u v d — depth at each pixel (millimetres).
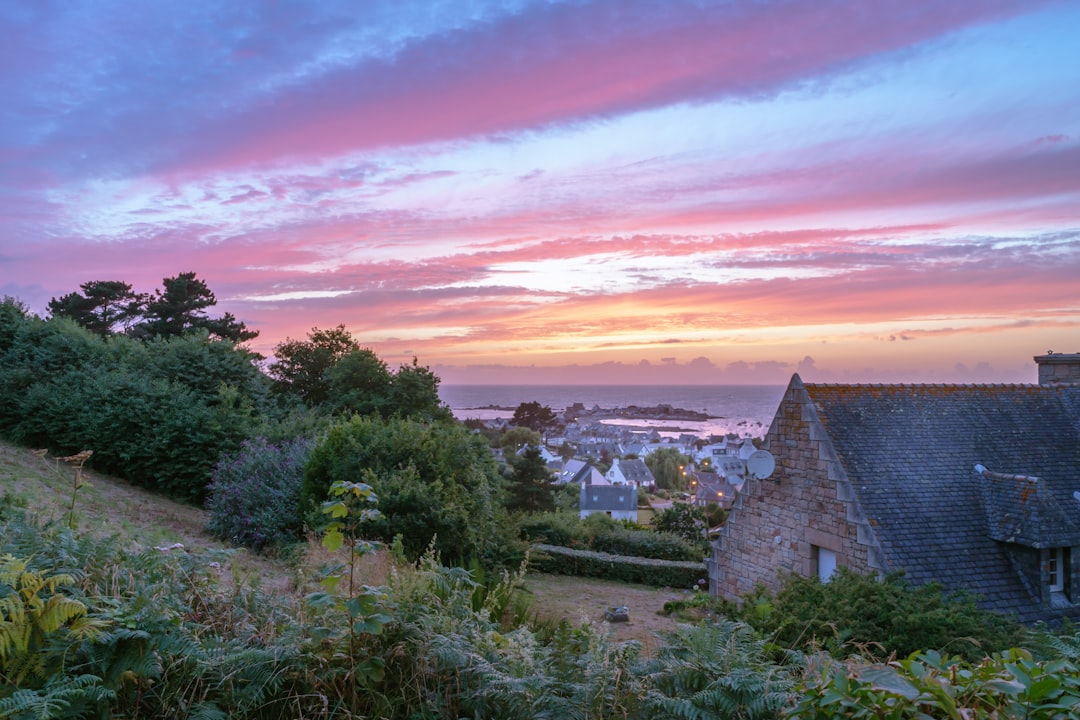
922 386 14484
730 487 79188
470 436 16562
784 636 8414
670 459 116312
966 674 3043
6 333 21578
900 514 12219
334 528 4141
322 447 13320
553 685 3912
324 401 29031
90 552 4293
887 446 13180
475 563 6711
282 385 29391
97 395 18109
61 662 3281
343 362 28016
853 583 9219
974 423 14023
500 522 14016
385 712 3754
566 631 4645
